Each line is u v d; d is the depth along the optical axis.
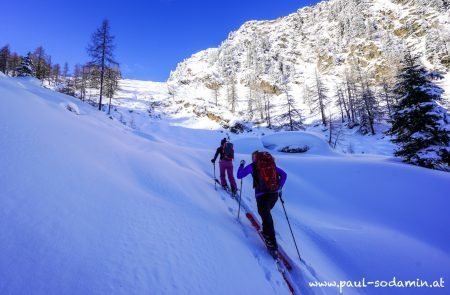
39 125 5.27
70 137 5.73
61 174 3.64
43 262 2.07
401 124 15.53
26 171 3.26
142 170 5.89
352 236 5.72
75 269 2.16
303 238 5.58
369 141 41.91
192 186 6.29
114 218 3.19
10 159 3.36
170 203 4.44
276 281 3.63
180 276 2.69
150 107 64.19
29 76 41.00
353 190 8.53
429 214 6.47
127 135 12.64
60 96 22.22
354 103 51.78
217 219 4.75
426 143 14.36
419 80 15.20
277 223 6.05
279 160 12.02
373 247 5.28
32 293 1.78
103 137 8.09
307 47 116.81
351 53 92.50
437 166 13.44
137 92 80.75
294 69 101.62
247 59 113.94
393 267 4.68
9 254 1.99
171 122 55.97
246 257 3.82
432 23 86.25
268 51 117.69
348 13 103.69
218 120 57.59
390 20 95.81
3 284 1.74
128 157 6.52
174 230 3.51
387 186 8.32
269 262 4.02
